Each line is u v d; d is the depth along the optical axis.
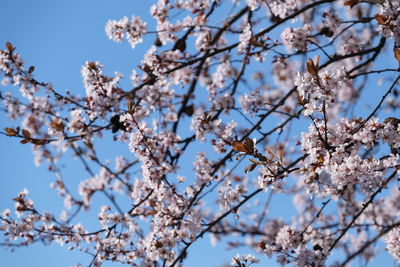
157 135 4.77
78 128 4.66
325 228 6.35
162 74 5.01
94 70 4.64
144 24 5.27
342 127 3.57
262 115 5.12
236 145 3.51
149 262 4.71
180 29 5.78
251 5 4.89
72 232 4.93
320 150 3.39
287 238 4.59
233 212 4.38
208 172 4.78
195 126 4.68
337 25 5.44
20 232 4.65
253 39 4.94
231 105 6.04
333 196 4.32
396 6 3.65
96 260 4.79
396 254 4.14
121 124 4.55
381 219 6.75
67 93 5.21
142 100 5.51
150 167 4.35
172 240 4.29
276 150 6.24
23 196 4.80
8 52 4.66
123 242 4.84
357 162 3.36
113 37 5.29
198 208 4.47
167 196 4.38
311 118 3.35
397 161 3.54
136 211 5.34
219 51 5.11
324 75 3.16
